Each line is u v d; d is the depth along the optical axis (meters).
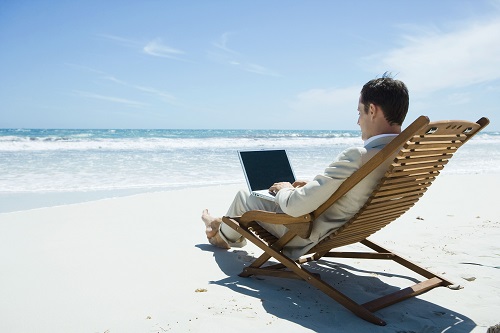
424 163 2.60
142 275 3.48
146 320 2.62
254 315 2.71
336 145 36.34
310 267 3.79
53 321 2.61
